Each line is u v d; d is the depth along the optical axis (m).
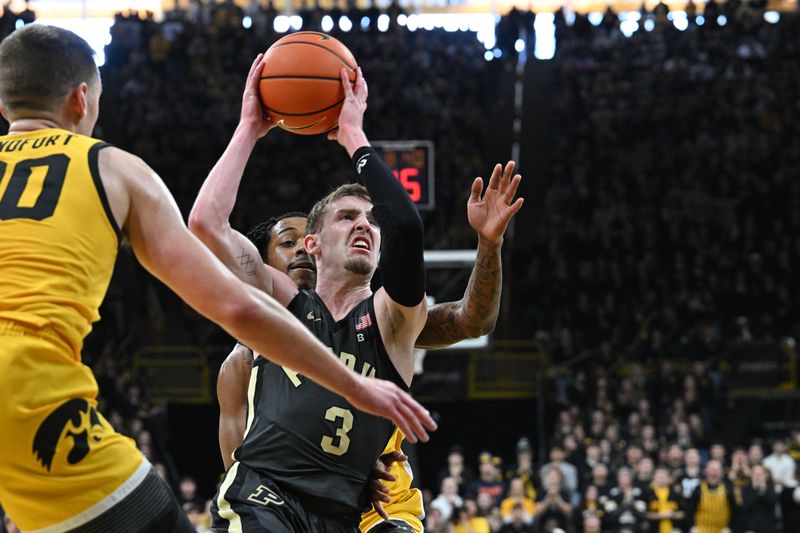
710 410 14.62
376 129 18.92
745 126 19.55
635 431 13.32
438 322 3.41
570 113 19.84
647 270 16.97
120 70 20.03
